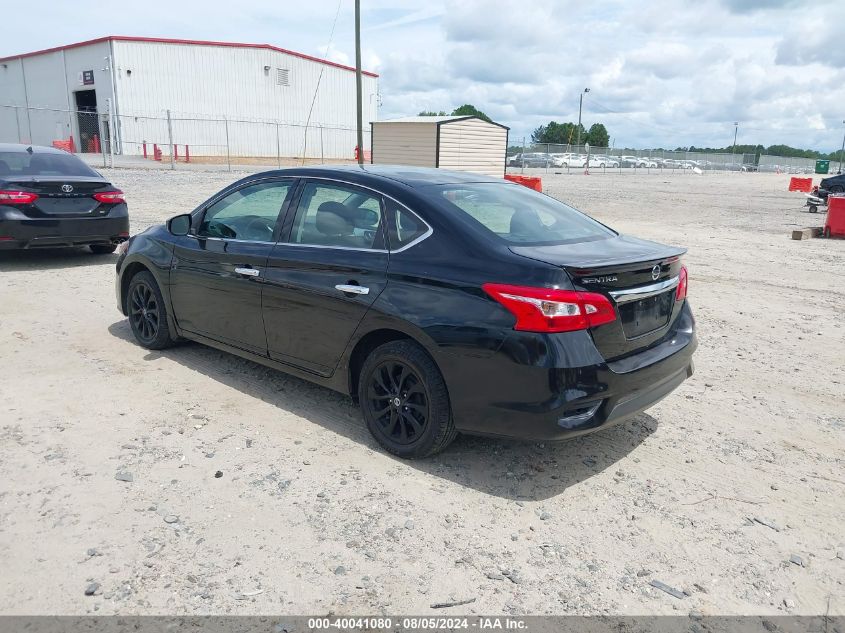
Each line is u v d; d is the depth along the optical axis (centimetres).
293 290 435
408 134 2700
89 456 389
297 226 451
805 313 786
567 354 335
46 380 501
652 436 447
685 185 3938
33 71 4806
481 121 2775
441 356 363
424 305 370
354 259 407
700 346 648
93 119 4506
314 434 428
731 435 452
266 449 406
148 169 3089
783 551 327
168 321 550
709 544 330
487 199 427
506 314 343
